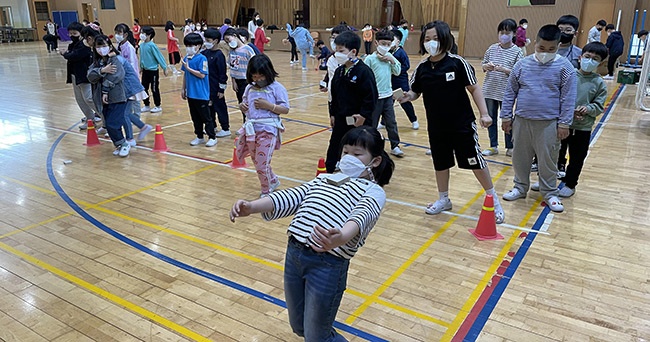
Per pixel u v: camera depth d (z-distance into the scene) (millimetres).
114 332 2762
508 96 4562
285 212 2139
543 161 4445
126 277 3369
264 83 4531
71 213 4477
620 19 15422
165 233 4078
